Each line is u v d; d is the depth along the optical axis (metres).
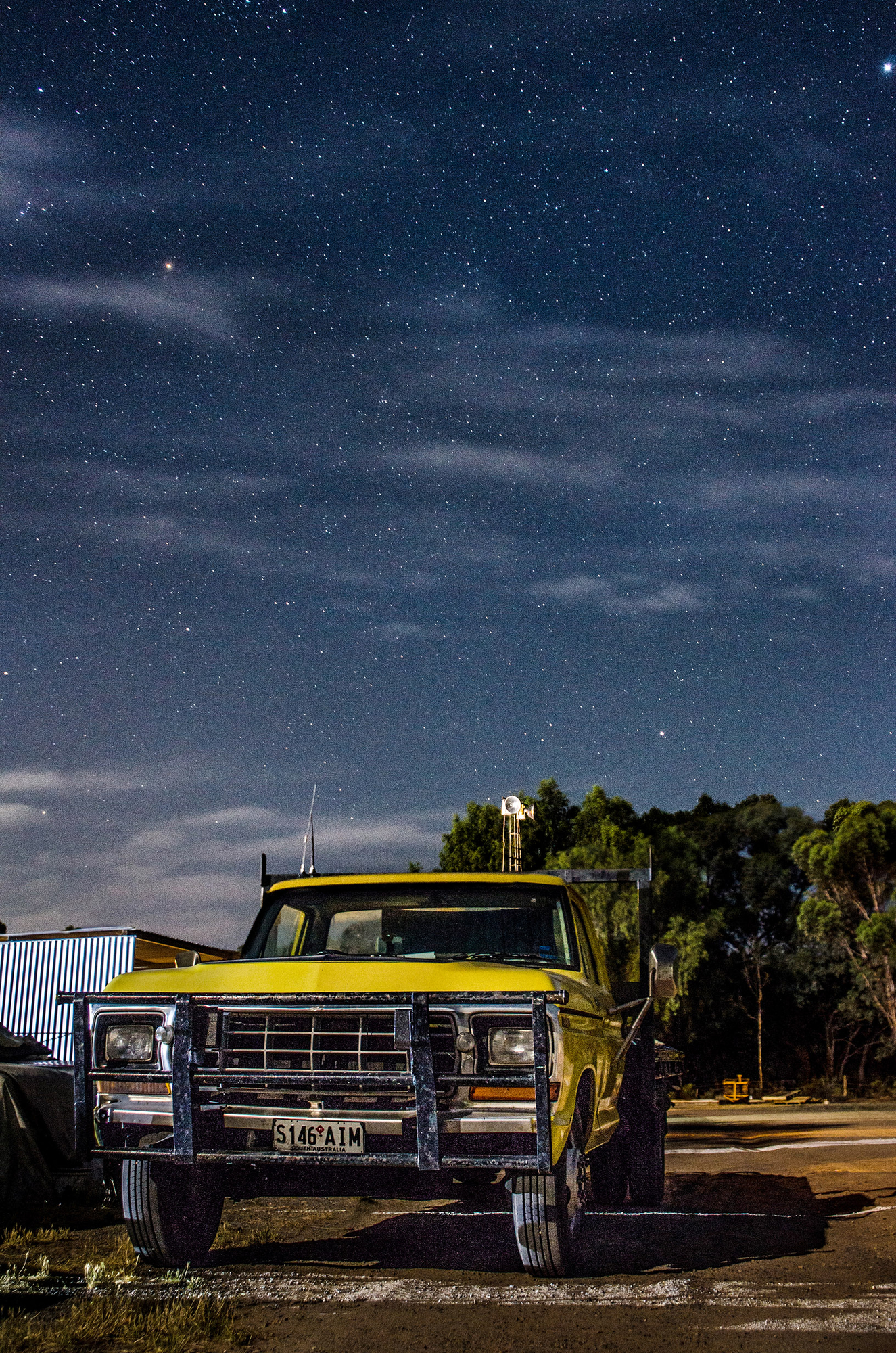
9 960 15.26
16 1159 7.04
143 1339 4.00
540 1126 4.46
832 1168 10.58
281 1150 4.64
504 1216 7.03
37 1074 7.39
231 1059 4.91
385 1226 6.58
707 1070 52.59
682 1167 11.21
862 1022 49.91
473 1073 4.61
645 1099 7.50
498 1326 4.21
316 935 6.38
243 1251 5.79
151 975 5.25
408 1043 4.57
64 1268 5.29
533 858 50.28
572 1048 4.84
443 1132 4.53
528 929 6.18
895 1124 20.95
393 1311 4.44
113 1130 4.96
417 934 6.26
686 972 47.44
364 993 4.68
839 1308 4.48
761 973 52.75
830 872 44.88
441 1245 5.91
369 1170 4.90
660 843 51.09
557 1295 4.70
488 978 4.82
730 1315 4.37
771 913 53.69
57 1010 14.91
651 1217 7.05
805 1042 52.94
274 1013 4.90
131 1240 5.18
